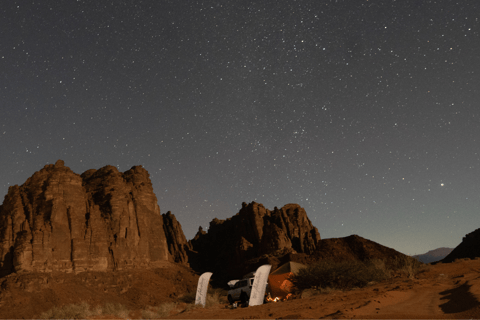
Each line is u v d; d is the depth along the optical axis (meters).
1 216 84.06
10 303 62.53
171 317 21.56
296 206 136.00
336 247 56.88
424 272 29.56
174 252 135.25
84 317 22.38
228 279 108.50
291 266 30.06
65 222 86.88
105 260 91.12
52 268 78.38
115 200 105.81
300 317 12.09
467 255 67.62
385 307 12.77
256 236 128.75
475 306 10.02
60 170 95.81
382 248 56.03
